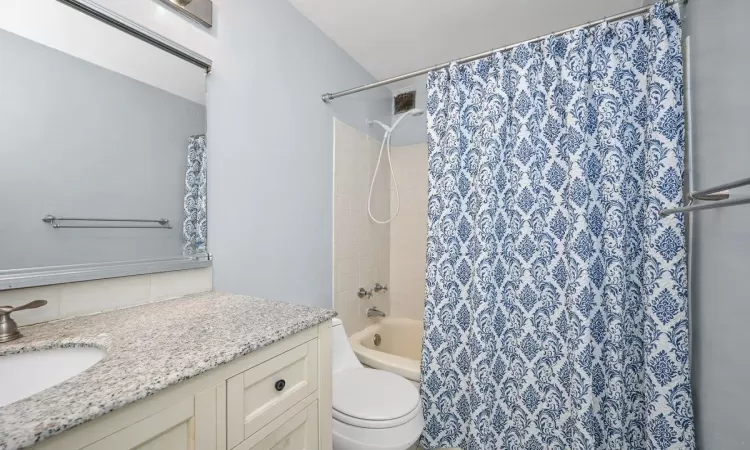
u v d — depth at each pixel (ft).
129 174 3.12
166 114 3.42
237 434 2.08
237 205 4.23
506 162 4.72
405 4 5.17
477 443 4.50
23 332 2.35
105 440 1.45
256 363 2.22
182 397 1.77
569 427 4.08
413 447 5.16
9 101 2.41
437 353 4.94
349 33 5.98
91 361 2.19
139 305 3.14
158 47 3.36
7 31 2.41
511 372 4.56
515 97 4.58
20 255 2.45
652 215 3.71
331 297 6.21
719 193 2.98
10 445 1.15
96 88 2.89
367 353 5.82
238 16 4.25
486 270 4.59
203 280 3.78
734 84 2.74
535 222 4.45
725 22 2.88
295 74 5.26
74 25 2.76
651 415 3.63
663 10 3.72
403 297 8.37
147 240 3.25
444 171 5.01
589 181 4.17
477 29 5.85
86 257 2.81
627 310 4.04
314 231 5.72
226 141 4.08
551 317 4.28
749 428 2.55
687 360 3.52
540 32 5.94
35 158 2.53
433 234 5.06
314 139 5.72
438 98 5.10
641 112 4.00
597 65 4.09
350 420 3.76
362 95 7.32
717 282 3.10
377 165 7.39
